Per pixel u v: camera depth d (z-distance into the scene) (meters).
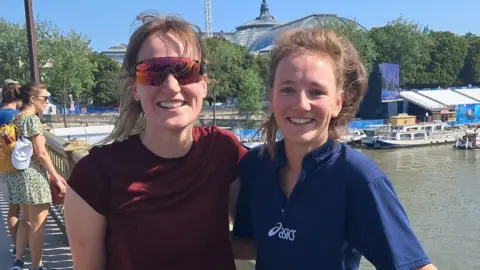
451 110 30.36
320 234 0.86
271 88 0.93
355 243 0.86
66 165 3.06
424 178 16.02
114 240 0.93
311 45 0.88
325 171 0.87
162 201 0.92
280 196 0.92
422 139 24.84
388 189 0.83
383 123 26.95
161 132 0.94
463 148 23.45
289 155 0.93
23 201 2.19
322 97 0.86
